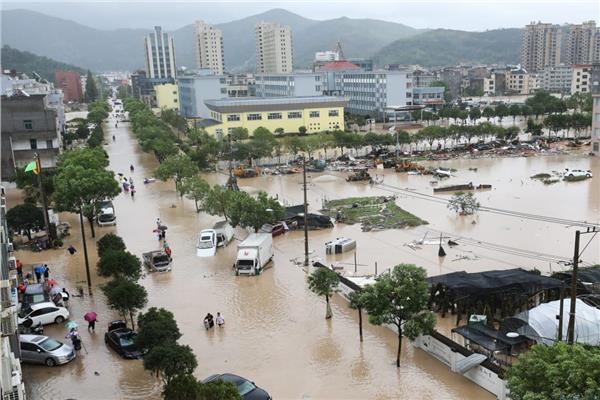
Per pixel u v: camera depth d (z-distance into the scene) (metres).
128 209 85.31
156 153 130.88
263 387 33.91
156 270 56.91
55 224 70.50
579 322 35.28
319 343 39.66
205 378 34.19
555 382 23.30
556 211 73.06
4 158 99.62
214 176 111.31
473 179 96.56
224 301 48.50
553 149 124.75
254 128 162.75
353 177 100.44
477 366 33.25
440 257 57.75
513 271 46.03
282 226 70.31
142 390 34.22
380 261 57.59
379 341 39.81
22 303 45.81
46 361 37.53
